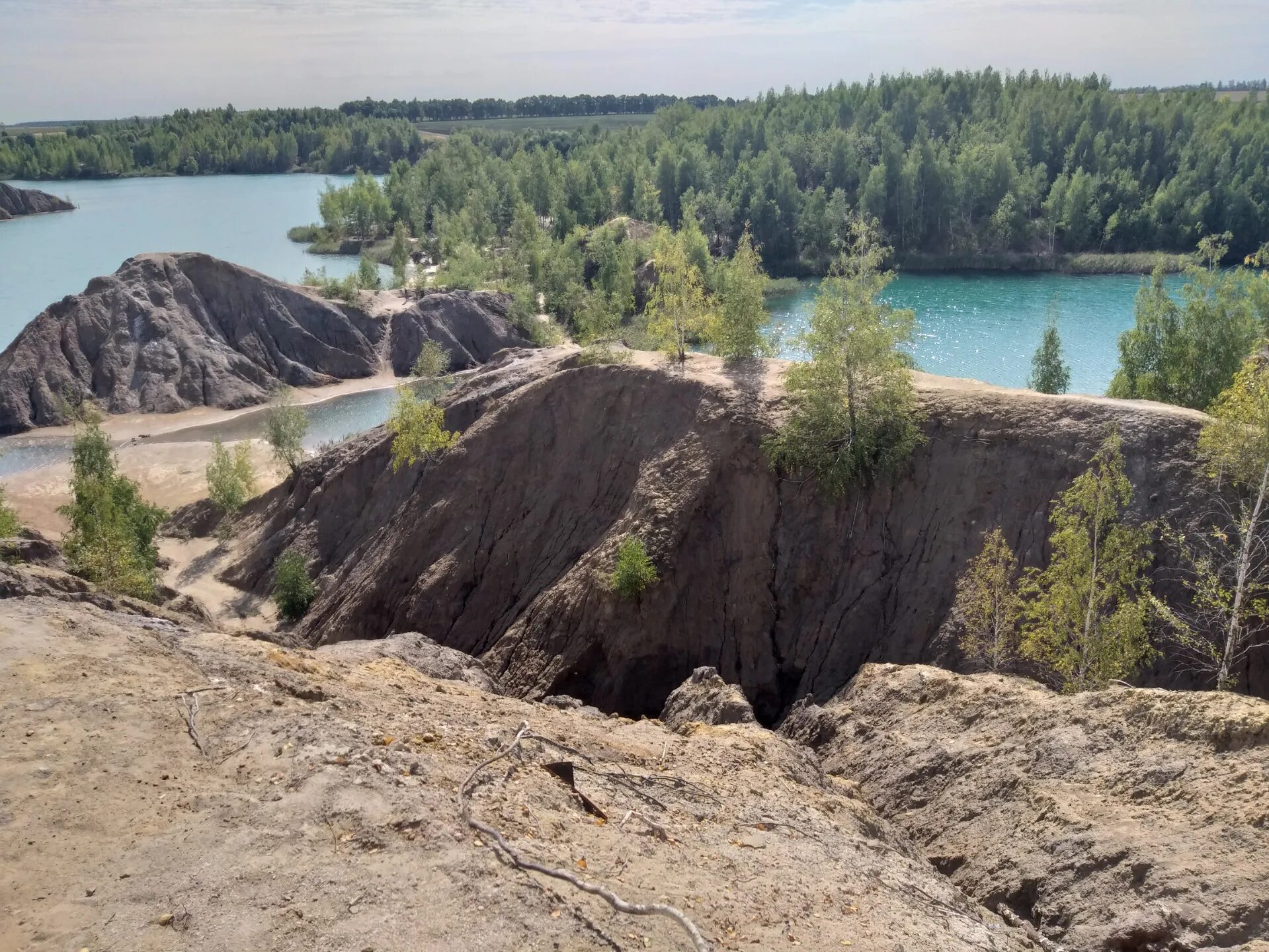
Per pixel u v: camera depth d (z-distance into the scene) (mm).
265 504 59719
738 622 37719
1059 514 26328
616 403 47219
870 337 36812
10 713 11938
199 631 18031
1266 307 49875
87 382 87750
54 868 9414
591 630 38688
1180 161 134500
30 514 63031
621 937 9094
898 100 164500
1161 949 13070
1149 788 16609
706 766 16859
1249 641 27125
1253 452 26359
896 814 20406
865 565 36656
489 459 49094
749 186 141250
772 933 10148
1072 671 24828
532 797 11992
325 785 10891
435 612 45531
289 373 94188
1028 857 16422
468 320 103125
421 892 9203
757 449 40125
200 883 9242
